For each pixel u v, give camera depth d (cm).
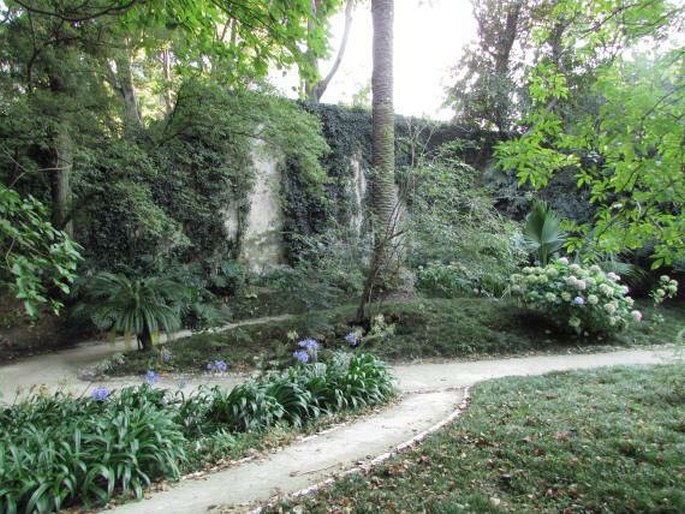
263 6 365
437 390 554
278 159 1209
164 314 755
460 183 879
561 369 624
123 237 1006
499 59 1456
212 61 640
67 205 820
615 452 310
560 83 362
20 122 609
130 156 746
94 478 296
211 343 752
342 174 1283
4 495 264
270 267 1197
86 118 679
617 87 287
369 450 355
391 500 266
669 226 310
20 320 844
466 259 849
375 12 963
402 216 828
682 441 324
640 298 1116
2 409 412
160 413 363
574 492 265
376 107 948
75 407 405
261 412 414
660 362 621
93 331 902
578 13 389
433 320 816
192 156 1062
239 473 324
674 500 250
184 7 377
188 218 1095
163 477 318
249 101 751
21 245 327
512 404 436
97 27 643
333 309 855
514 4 1392
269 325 824
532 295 807
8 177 727
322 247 869
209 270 1125
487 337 779
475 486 277
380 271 866
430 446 340
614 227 328
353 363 534
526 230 1041
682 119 268
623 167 300
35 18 601
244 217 1179
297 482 304
